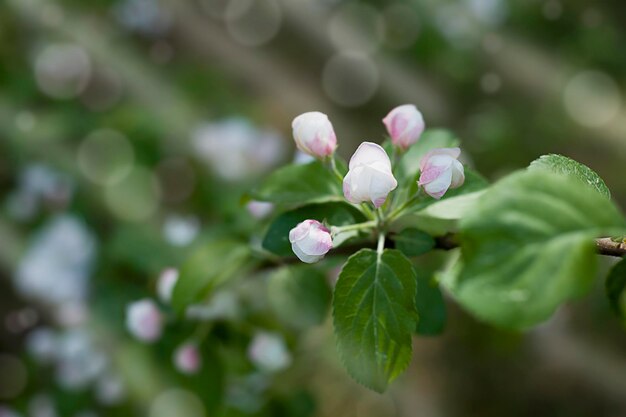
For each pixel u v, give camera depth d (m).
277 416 0.74
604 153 1.26
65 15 1.20
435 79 1.36
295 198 0.47
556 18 1.35
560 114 1.29
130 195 0.98
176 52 1.27
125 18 1.24
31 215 0.98
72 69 1.15
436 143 0.48
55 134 1.02
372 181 0.42
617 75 1.33
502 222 0.36
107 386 0.79
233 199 0.62
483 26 1.36
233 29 1.35
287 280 0.57
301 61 1.37
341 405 0.94
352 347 0.41
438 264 0.64
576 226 0.36
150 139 1.03
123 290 0.76
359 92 1.36
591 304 1.05
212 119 1.14
